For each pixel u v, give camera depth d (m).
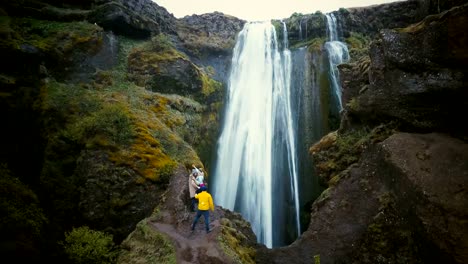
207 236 9.70
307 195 18.69
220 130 21.44
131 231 11.62
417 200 9.15
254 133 21.41
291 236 18.44
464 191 8.70
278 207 19.19
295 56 22.42
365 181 11.27
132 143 12.91
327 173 13.48
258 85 22.89
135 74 17.91
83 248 10.07
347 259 10.08
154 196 12.16
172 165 13.02
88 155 12.20
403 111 11.65
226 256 8.59
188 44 22.52
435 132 11.01
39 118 13.32
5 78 13.11
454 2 12.11
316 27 23.53
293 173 19.58
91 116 13.34
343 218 10.94
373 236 9.97
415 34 11.48
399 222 9.70
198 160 14.42
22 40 14.34
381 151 11.02
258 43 24.36
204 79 20.30
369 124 13.00
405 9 23.31
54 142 12.79
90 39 16.73
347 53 21.62
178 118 16.41
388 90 12.00
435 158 9.79
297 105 21.09
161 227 10.41
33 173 13.01
